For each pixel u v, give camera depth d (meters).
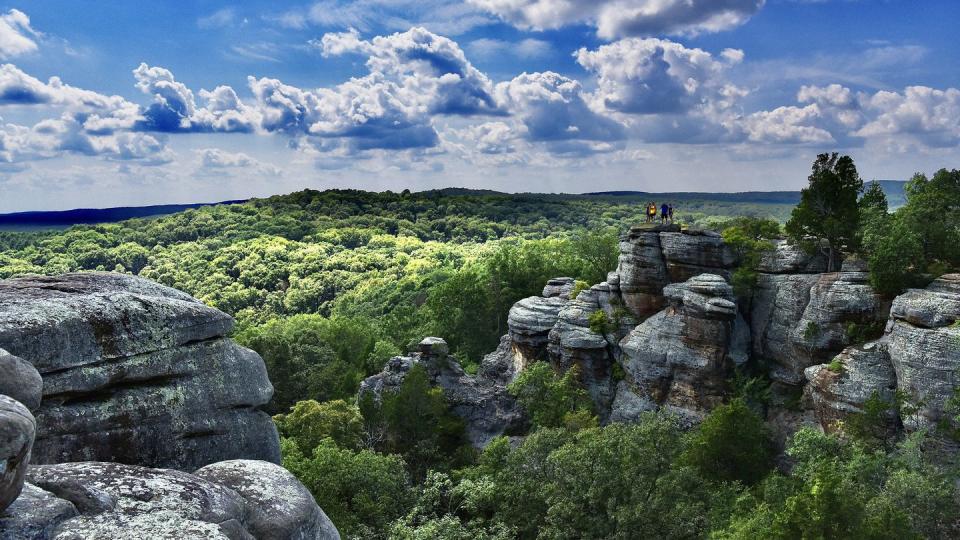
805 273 70.25
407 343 123.69
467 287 115.69
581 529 41.50
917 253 60.19
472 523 43.28
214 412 13.76
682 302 71.88
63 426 11.50
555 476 45.44
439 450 66.94
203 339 14.09
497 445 57.06
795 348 66.06
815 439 49.56
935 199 70.31
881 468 45.09
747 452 51.94
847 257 68.44
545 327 83.44
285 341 101.69
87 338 11.91
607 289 82.38
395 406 65.75
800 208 69.00
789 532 33.78
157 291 15.07
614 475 41.66
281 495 11.05
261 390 14.98
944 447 48.59
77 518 8.12
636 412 72.19
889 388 54.69
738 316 70.94
